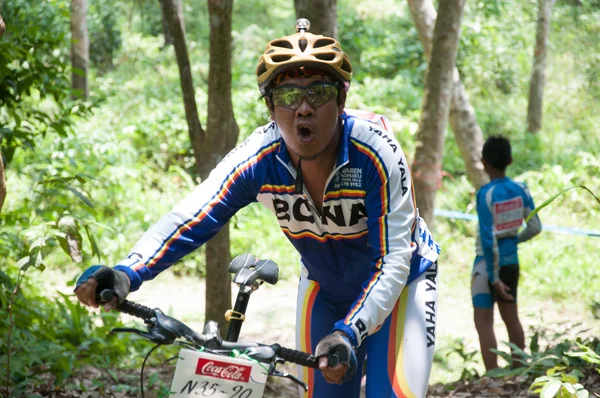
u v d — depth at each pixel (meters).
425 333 3.74
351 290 3.94
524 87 22.55
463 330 10.49
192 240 3.41
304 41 3.24
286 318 10.93
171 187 15.93
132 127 17.22
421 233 3.92
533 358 6.66
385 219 3.38
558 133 19.98
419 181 9.25
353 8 24.81
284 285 12.70
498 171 7.71
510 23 23.61
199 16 26.16
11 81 7.06
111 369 6.84
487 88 22.44
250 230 14.13
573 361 6.30
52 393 5.81
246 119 17.86
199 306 11.43
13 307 6.72
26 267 5.02
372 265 3.37
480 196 7.68
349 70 3.26
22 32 7.41
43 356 6.14
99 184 14.00
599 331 10.02
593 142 19.61
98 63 24.06
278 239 13.99
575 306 11.50
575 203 15.39
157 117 17.84
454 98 11.71
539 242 13.98
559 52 22.78
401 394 3.64
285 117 3.18
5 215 7.84
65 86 7.63
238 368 2.72
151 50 24.72
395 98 19.98
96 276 2.93
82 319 7.63
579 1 23.09
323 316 4.06
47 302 8.30
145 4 23.98
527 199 7.77
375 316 3.16
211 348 2.79
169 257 3.34
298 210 3.56
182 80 7.23
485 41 22.59
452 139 18.20
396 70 22.67
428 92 9.20
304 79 3.14
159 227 3.36
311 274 4.02
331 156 3.40
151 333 2.76
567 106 21.50
